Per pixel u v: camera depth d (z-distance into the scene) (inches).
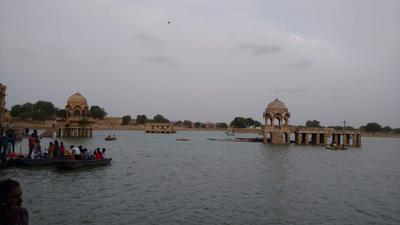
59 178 1355.8
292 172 1753.2
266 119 4311.0
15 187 279.9
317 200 1120.2
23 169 1514.5
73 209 925.2
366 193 1259.8
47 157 1636.3
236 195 1160.8
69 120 4468.5
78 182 1296.8
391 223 891.4
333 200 1126.4
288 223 868.6
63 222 810.8
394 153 3486.7
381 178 1657.2
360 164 2279.8
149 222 839.7
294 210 990.4
